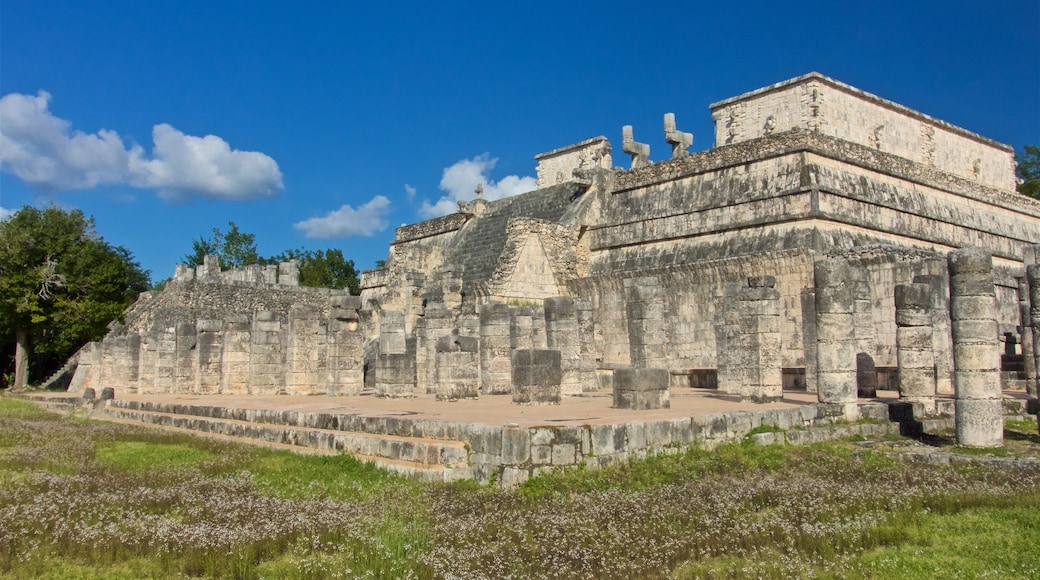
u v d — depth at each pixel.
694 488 12.08
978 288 16.08
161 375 37.50
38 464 15.83
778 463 14.33
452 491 11.80
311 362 31.81
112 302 51.19
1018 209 43.16
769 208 33.03
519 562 8.48
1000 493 11.64
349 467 14.25
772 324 21.19
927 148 43.34
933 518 10.53
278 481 13.28
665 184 38.88
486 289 38.41
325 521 10.24
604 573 8.25
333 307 29.67
